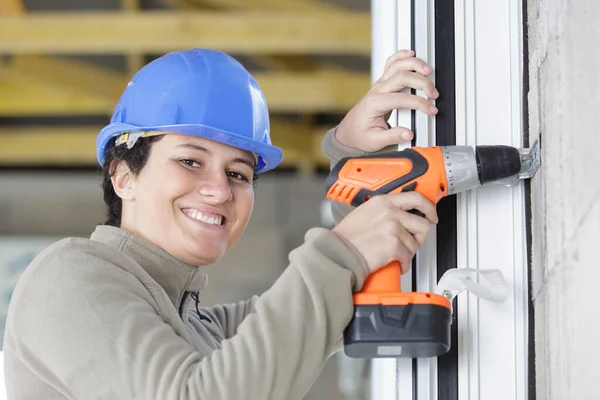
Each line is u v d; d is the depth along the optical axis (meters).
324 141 1.41
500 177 1.12
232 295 7.29
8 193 7.50
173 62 1.41
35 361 1.19
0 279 7.06
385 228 1.09
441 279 1.15
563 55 0.86
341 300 1.06
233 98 1.40
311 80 6.99
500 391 1.17
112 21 6.27
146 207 1.36
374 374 1.31
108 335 1.11
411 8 1.27
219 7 6.67
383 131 1.27
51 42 6.24
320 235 1.10
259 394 1.04
